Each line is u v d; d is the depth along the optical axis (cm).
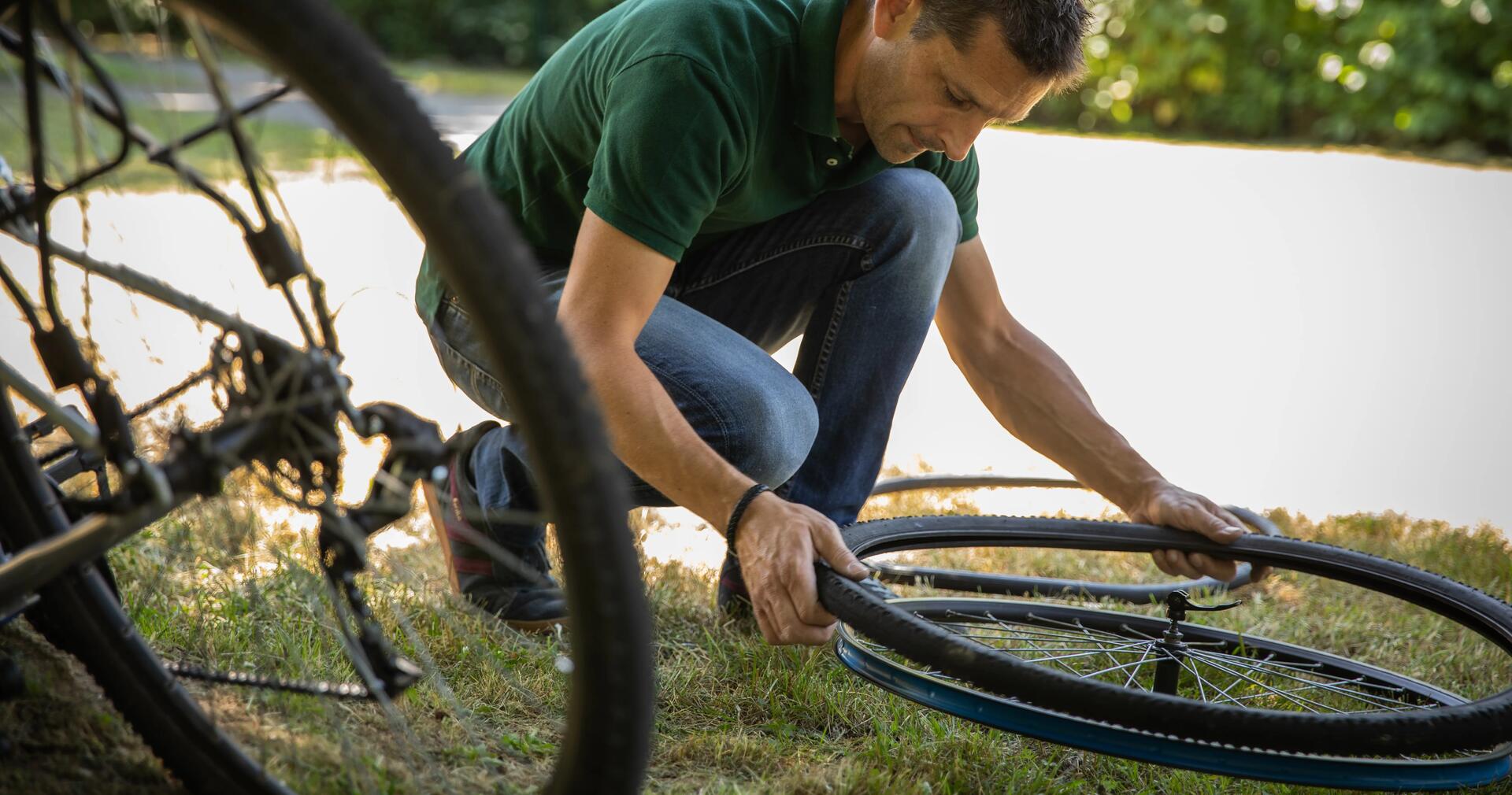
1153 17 1023
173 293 94
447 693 136
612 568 86
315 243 420
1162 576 236
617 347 154
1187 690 178
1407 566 181
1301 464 330
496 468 179
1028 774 147
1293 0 997
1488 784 145
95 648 106
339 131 84
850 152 183
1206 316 491
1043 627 198
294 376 91
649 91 159
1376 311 513
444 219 81
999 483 266
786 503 150
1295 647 189
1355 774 129
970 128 164
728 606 193
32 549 93
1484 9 924
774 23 171
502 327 81
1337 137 1000
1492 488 318
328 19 80
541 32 1235
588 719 90
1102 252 586
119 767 118
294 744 124
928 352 405
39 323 97
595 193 160
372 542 187
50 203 94
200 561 173
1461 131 962
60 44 91
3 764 113
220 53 92
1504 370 441
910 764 147
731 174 169
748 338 204
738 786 139
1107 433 205
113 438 96
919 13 158
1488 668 193
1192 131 1052
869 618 140
